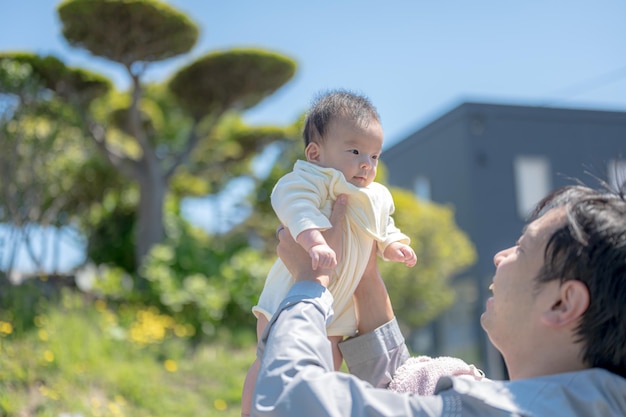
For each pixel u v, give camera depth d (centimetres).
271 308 188
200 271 907
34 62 905
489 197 1555
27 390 554
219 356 736
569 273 130
